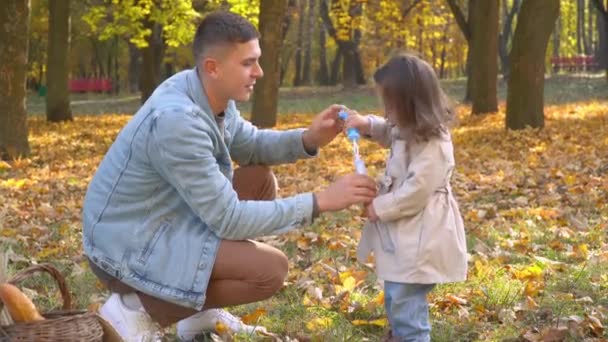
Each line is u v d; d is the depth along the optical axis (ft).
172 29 86.28
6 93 44.32
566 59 179.01
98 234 12.17
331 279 18.13
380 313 15.99
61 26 75.72
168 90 12.33
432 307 16.05
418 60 13.05
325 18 124.47
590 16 201.05
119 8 81.25
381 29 105.09
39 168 42.60
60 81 76.48
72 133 66.08
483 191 30.91
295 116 82.07
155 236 12.05
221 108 12.67
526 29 52.60
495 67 70.54
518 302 16.34
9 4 43.62
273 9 60.13
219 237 12.17
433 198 13.19
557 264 19.01
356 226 24.79
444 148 13.01
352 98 108.88
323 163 43.09
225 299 12.47
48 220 26.81
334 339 14.20
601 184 30.35
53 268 10.87
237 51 12.16
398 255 13.12
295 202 12.23
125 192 12.08
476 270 18.53
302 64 193.77
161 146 11.75
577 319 14.75
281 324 15.21
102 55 192.24
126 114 95.25
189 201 11.90
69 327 9.69
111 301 12.42
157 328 12.65
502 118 65.00
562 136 48.70
